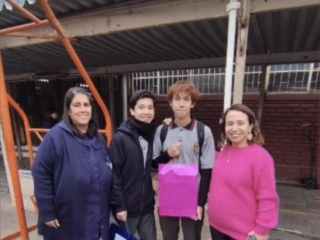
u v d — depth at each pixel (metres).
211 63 3.93
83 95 1.43
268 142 4.31
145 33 2.65
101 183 1.43
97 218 1.42
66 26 2.41
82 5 2.18
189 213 1.50
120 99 5.50
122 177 1.56
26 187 3.09
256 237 1.21
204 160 1.51
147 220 1.67
